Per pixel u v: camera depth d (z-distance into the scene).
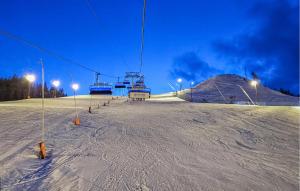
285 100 63.91
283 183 8.37
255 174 9.12
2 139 12.63
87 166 9.20
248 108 32.53
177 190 7.46
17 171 8.32
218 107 35.22
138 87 60.66
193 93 78.25
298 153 12.23
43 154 9.86
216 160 10.69
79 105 39.75
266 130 17.73
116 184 7.68
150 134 15.96
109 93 51.84
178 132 16.81
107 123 20.11
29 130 15.36
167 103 46.91
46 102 46.69
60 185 7.44
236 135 16.11
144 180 8.09
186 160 10.52
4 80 90.38
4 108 28.34
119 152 11.34
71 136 14.45
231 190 7.64
